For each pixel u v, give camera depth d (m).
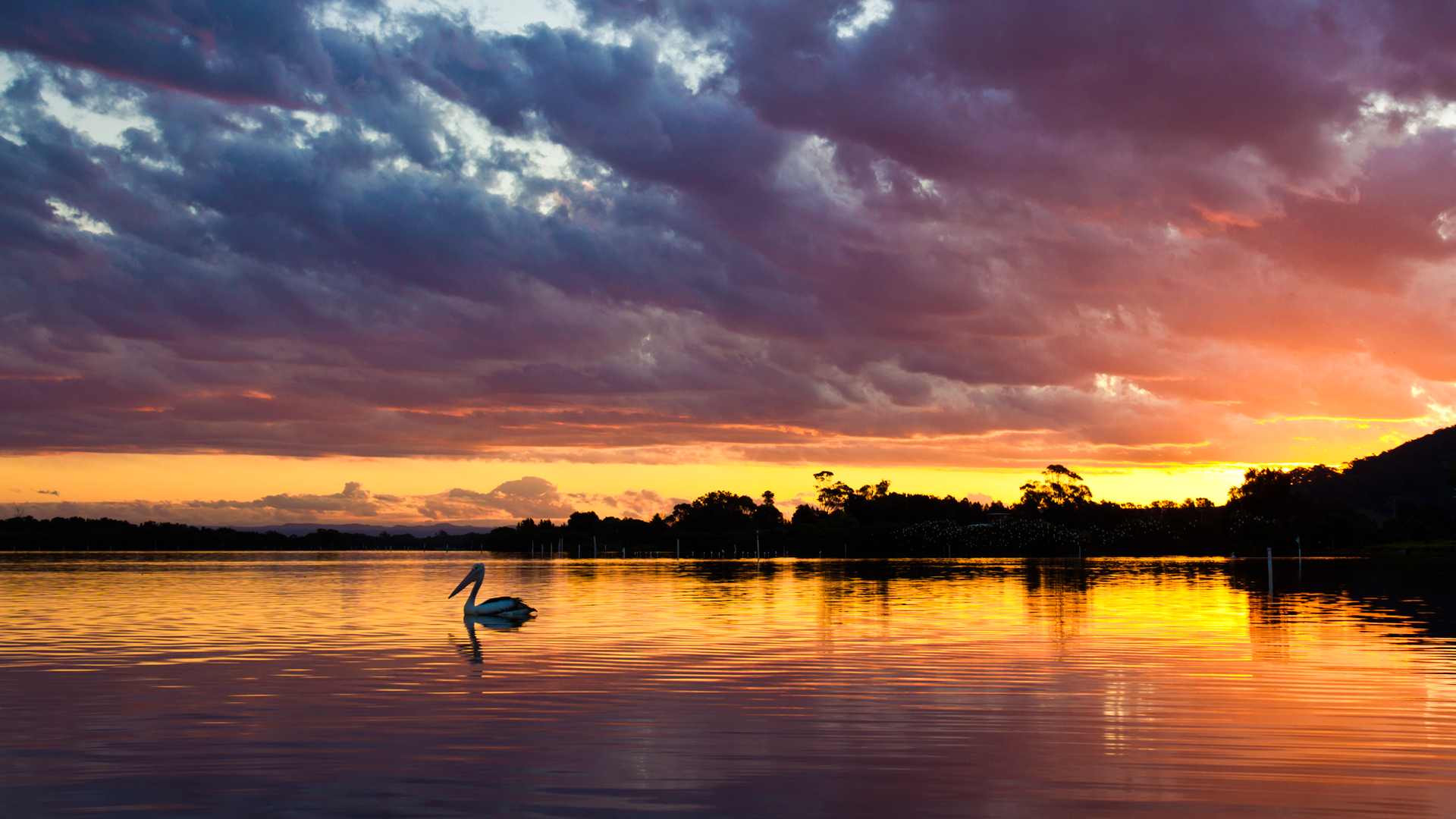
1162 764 13.97
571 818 11.52
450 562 152.38
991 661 24.03
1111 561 129.50
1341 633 30.16
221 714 17.33
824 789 12.73
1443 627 32.06
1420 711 17.59
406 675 21.80
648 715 17.33
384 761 14.09
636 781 13.10
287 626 33.28
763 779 13.21
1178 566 103.56
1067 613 37.97
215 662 23.89
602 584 66.06
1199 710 17.80
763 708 17.91
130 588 59.06
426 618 36.47
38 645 27.59
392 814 11.67
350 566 122.06
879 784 12.97
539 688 20.05
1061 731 16.06
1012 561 132.38
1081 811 11.84
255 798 12.31
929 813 11.77
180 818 11.51
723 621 34.84
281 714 17.42
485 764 13.96
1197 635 29.83
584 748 14.87
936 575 80.81
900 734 15.88
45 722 16.70
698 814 11.67
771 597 49.50
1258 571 85.19
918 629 31.97
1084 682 20.69
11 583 66.50
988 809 11.91
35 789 12.66
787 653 25.50
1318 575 75.50
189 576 83.25
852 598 48.59
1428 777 13.29
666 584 65.94
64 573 88.38
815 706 18.12
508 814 11.64
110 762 14.03
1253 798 12.34
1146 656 24.83
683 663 23.73
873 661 24.08
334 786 12.81
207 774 13.42
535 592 55.50
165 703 18.39
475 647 26.92
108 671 22.36
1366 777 13.29
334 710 17.75
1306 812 11.76
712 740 15.42
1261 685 20.38
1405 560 121.25
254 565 125.50
